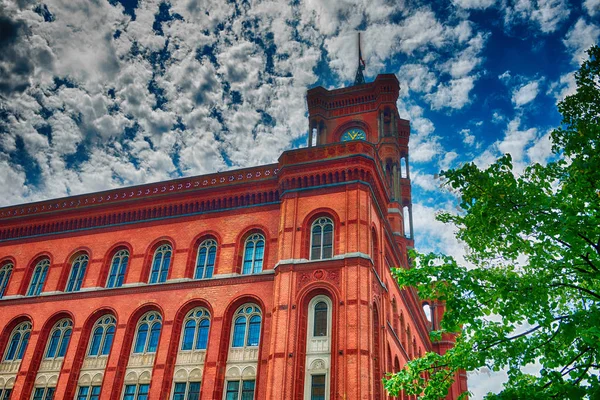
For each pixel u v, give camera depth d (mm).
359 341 23703
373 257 29453
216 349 27203
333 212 28016
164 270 31766
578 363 14641
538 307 14305
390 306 32188
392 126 47844
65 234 35688
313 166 29500
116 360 28812
